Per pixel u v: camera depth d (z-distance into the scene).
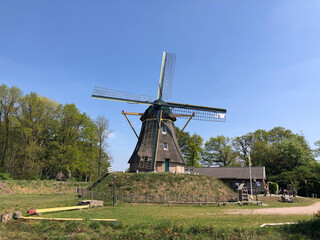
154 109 36.88
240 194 28.48
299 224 11.41
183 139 64.50
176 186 29.78
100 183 32.75
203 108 38.53
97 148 54.34
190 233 10.90
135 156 35.81
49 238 11.19
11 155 49.06
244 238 9.94
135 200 26.45
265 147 62.75
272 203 29.72
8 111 47.16
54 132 53.22
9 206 20.34
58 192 40.59
